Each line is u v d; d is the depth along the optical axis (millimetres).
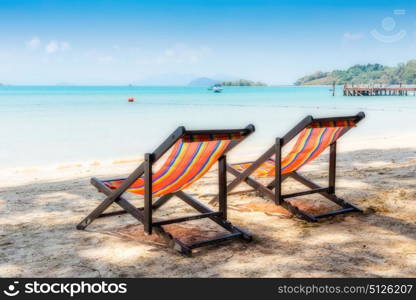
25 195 6188
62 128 20594
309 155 4727
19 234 4266
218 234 4211
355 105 43219
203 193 6070
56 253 3715
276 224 4461
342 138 15812
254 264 3416
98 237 4133
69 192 6375
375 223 4449
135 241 4000
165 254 3658
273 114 31406
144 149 13938
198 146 3523
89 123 23406
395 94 73938
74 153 13188
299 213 4562
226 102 53438
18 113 31594
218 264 3434
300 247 3783
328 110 35625
